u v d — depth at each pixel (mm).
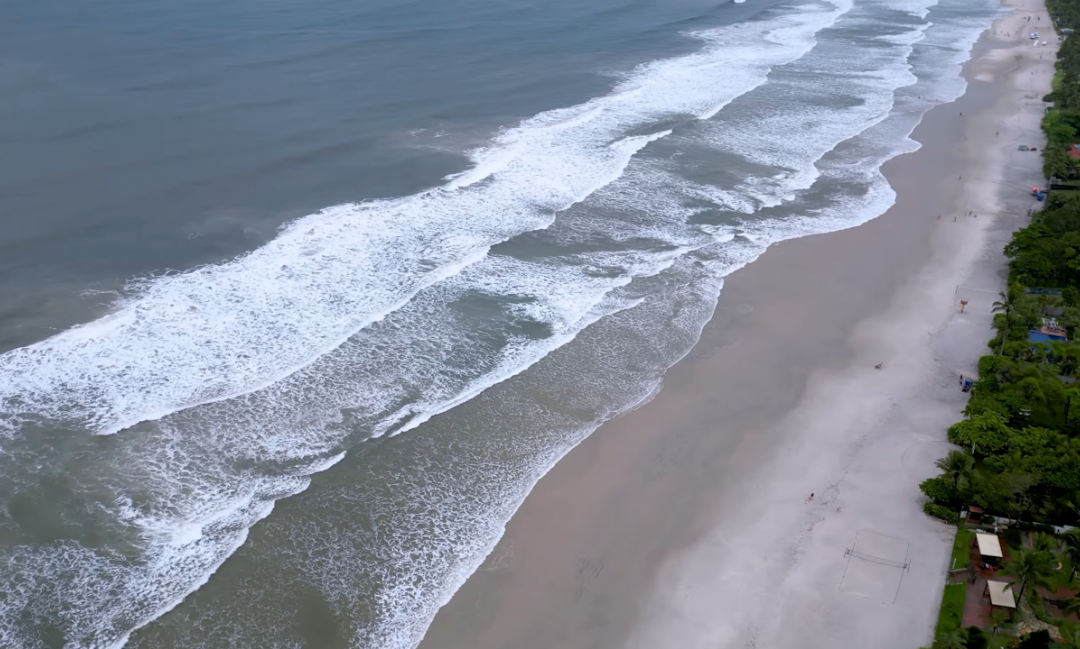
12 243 61812
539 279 63125
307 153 79812
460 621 38000
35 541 40125
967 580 39906
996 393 50875
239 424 47812
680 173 82062
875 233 72250
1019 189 80688
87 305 56062
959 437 47344
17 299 56094
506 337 56594
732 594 39625
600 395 52125
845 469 46875
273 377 51375
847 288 63938
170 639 36375
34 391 48719
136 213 67188
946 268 66812
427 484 45156
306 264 62625
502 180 77750
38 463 44219
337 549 41156
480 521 43219
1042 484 43969
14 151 75250
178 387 49969
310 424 48312
